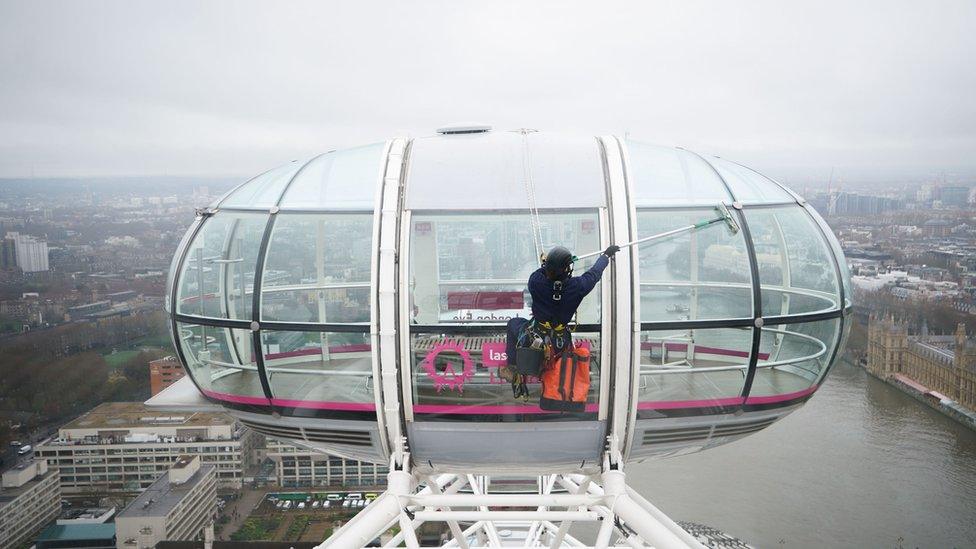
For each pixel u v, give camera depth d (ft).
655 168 29.27
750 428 30.07
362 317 27.14
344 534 25.30
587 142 29.66
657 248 27.25
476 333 26.45
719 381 28.02
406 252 26.43
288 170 31.24
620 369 26.03
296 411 28.60
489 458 27.84
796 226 29.50
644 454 29.53
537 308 24.95
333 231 27.53
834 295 29.58
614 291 25.91
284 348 28.25
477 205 26.86
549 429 27.12
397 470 27.20
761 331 27.81
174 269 30.09
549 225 26.84
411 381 26.76
